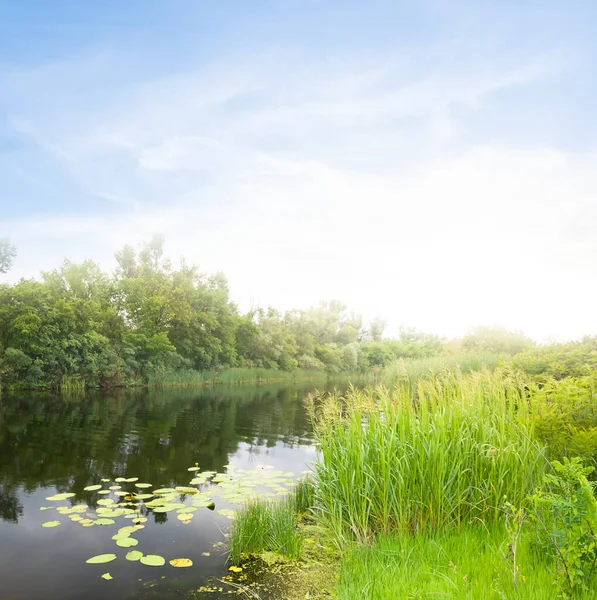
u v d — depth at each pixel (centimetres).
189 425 1579
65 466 971
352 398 682
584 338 1032
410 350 6956
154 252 5347
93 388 2983
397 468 544
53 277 3250
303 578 490
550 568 363
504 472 529
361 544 516
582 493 335
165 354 3659
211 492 805
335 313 8731
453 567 394
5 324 2731
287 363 5672
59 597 457
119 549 570
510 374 689
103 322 3356
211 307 4462
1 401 2109
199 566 524
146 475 915
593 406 514
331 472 605
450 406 609
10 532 621
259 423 1680
